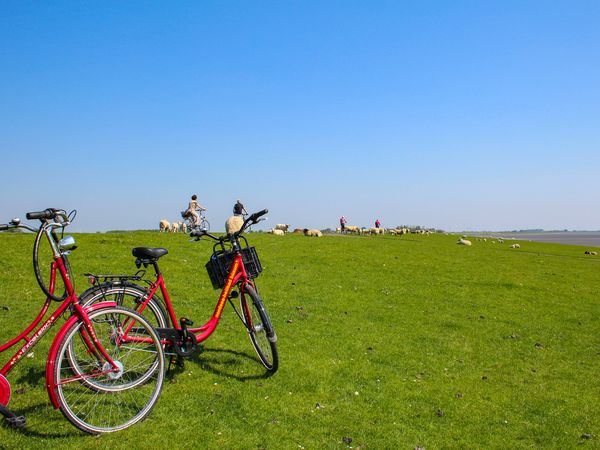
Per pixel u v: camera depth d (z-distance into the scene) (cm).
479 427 636
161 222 3575
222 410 617
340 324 1098
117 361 574
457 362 903
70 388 609
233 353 827
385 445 566
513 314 1356
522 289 1777
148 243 2100
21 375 666
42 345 783
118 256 1700
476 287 1744
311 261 2058
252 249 750
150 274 1458
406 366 854
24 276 1283
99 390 591
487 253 3219
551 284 1964
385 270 1978
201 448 526
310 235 3925
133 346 626
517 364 918
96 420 559
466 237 5725
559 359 972
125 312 576
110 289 632
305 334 998
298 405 651
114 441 523
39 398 602
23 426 529
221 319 1040
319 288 1492
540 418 679
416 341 1017
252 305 757
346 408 657
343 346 936
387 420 632
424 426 627
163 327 671
